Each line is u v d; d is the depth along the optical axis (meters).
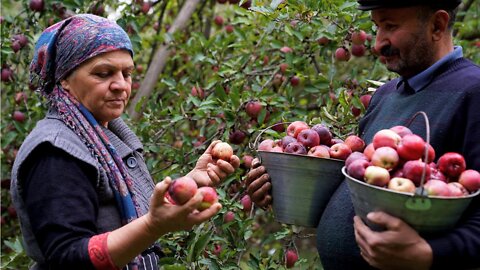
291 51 3.26
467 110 1.59
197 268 2.36
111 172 1.77
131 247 1.58
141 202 1.86
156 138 3.23
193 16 4.15
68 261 1.58
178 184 1.53
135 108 3.22
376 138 1.54
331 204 1.78
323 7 2.83
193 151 3.10
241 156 2.95
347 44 3.12
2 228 3.63
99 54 1.78
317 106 3.36
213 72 3.60
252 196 1.92
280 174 1.85
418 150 1.47
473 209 1.53
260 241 3.94
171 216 1.54
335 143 1.90
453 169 1.48
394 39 1.67
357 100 2.64
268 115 2.95
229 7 4.36
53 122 1.79
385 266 1.48
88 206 1.67
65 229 1.61
